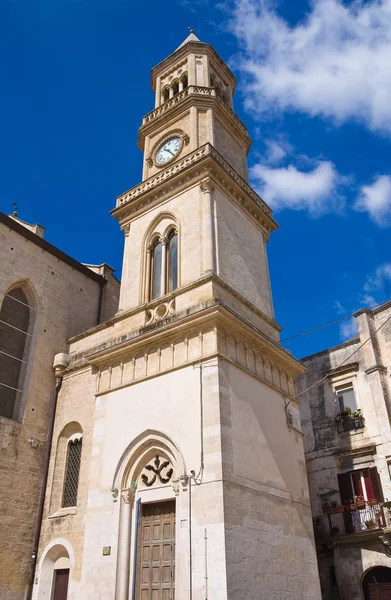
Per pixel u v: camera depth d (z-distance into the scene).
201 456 19.19
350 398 30.62
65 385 27.30
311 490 29.77
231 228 27.30
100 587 19.55
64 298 30.89
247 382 22.19
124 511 20.45
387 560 25.06
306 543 21.84
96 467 22.45
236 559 17.33
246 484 19.41
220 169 27.36
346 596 25.92
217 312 21.17
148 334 23.14
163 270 26.80
